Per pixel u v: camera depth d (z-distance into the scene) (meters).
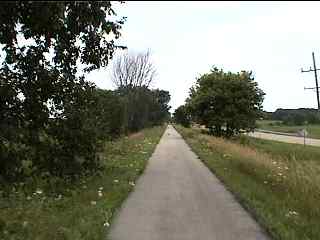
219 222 9.34
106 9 11.50
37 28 10.52
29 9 9.55
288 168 16.38
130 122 48.47
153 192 12.95
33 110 11.75
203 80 44.66
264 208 10.19
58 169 12.42
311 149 37.84
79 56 12.88
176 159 23.62
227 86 43.28
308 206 10.05
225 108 42.97
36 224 7.95
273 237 8.12
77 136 12.96
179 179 15.81
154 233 8.41
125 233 8.37
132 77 48.31
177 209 10.59
